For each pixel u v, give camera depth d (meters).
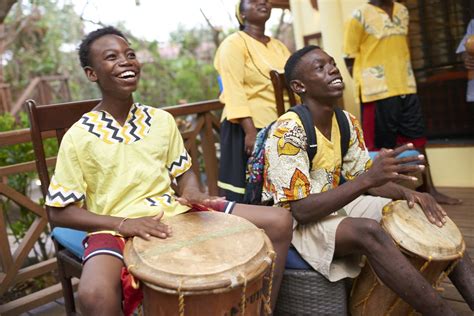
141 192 1.76
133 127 1.83
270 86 2.65
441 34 3.62
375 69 3.19
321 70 1.90
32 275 2.56
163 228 1.55
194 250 1.41
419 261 1.67
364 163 2.08
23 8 7.04
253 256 1.37
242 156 2.67
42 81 7.34
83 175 1.75
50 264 2.62
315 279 1.86
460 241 1.71
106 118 1.81
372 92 3.21
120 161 1.75
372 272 1.80
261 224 1.75
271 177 1.90
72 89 7.67
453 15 3.55
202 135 3.45
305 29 4.59
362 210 2.05
